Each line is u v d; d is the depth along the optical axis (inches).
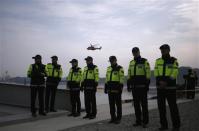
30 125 407.8
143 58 381.1
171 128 363.9
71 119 457.7
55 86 498.6
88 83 460.8
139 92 378.3
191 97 802.2
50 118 469.7
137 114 387.2
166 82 343.9
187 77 816.9
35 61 464.8
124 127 381.1
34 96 455.5
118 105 416.5
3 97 611.5
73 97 486.0
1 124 402.0
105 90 424.8
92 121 436.8
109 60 421.4
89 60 463.5
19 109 545.3
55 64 499.2
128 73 388.8
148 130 358.9
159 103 353.1
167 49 346.9
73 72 486.6
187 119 426.0
